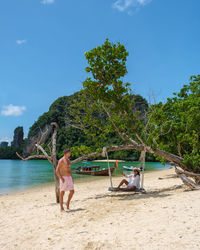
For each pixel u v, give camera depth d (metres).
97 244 3.98
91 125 11.13
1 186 20.36
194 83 14.30
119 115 10.88
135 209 6.27
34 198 12.38
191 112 10.88
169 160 11.02
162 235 4.02
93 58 9.57
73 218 6.09
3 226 6.15
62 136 103.00
